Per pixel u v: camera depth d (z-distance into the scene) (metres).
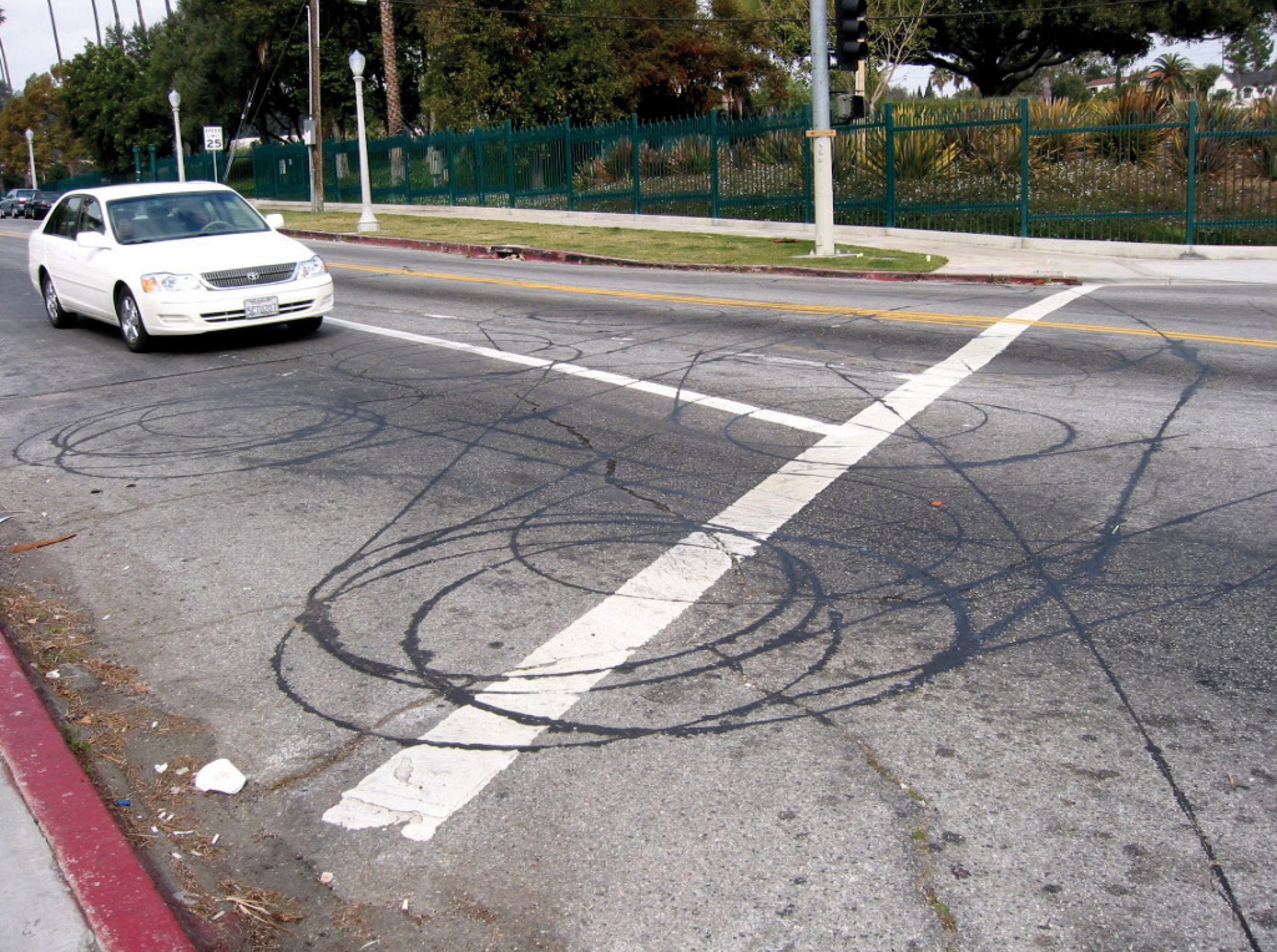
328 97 49.19
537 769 3.82
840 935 2.98
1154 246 18.97
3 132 96.00
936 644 4.61
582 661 4.57
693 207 26.16
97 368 11.05
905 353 10.57
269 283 11.52
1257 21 45.97
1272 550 5.45
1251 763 3.70
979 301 14.07
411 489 6.89
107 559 5.94
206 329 11.24
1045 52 49.06
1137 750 3.80
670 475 6.98
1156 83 27.94
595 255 21.03
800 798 3.60
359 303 15.06
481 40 37.22
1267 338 10.77
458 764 3.88
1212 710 4.04
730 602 5.08
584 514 6.32
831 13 34.47
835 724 4.03
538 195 30.14
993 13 43.47
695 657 4.57
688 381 9.62
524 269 19.66
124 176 63.34
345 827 3.57
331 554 5.86
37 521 6.62
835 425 8.05
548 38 38.53
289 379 10.20
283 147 43.19
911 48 44.12
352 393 9.55
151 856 3.43
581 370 10.20
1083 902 3.07
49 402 9.66
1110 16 43.56
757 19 43.56
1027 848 3.31
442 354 11.12
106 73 63.88
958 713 4.08
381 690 4.42
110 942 2.95
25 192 58.88
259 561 5.80
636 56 40.97
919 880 3.18
